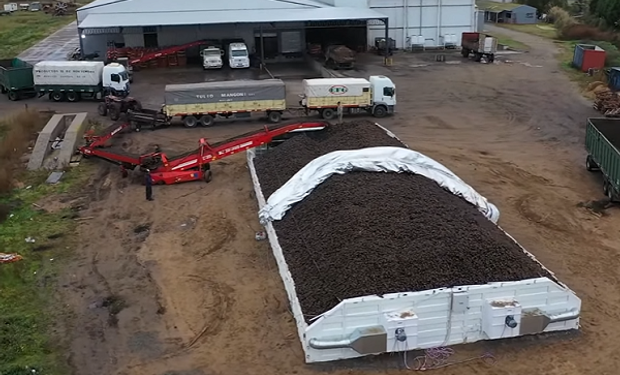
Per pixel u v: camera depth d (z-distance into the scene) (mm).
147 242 19188
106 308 15539
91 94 38656
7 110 36750
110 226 20438
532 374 12672
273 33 54656
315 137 25188
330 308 13414
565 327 14016
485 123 33156
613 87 39938
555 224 20219
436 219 16234
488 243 15266
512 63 50938
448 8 59438
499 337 13344
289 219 17922
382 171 19469
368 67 49875
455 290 13094
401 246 14938
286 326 14562
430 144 29344
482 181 24297
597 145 23641
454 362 13016
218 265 17625
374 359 13148
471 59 53312
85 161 27062
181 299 15883
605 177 22484
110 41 52875
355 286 13719
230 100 32750
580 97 38969
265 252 18328
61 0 113375
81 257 18250
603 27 67625
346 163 19453
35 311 15383
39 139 28219
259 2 53531
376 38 57906
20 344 13961
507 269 14359
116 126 29875
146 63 51062
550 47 59594
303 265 15430
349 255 14805
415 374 12680
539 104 37250
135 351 13797
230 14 52250
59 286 16594
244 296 15930
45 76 38219
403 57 55062
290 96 40031
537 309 13609
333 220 16625
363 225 15883
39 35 67875
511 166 26172
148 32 52875
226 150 24297
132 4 52250
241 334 14320
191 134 31562
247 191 23344
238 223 20438
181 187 23953
